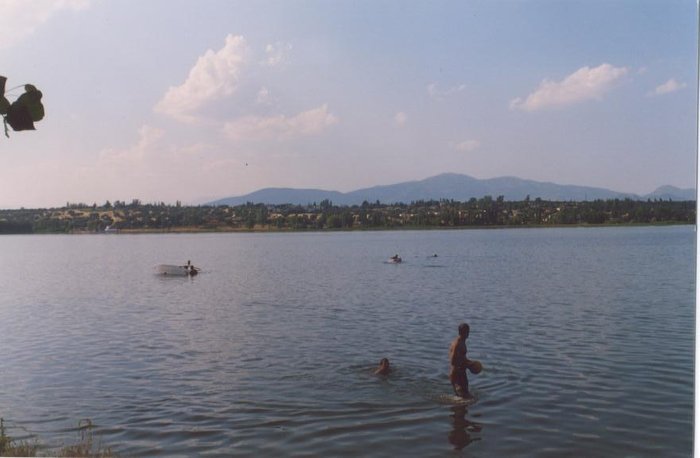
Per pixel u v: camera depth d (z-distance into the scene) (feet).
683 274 175.52
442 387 58.65
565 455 42.78
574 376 62.03
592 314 104.01
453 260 257.34
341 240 531.50
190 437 46.91
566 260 240.32
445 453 43.34
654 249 294.25
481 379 61.21
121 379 64.23
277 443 45.42
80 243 547.08
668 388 57.67
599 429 47.21
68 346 83.76
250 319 105.60
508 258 260.83
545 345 77.30
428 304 120.57
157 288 168.86
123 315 115.03
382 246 401.29
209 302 132.77
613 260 234.17
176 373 66.33
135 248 436.35
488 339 81.51
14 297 152.15
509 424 48.75
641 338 81.66
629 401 53.88
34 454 41.50
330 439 45.98
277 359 71.87
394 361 69.46
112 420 51.01
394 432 47.24
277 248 407.23
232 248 415.03
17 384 62.85
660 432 46.70
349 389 58.34
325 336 86.38
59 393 59.16
